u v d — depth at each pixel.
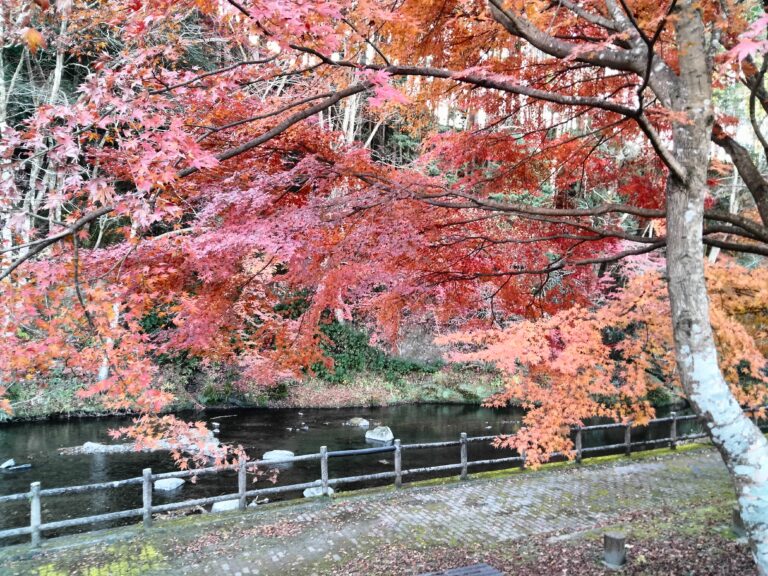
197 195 4.26
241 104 4.10
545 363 4.99
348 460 10.05
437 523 6.00
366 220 4.41
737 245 4.06
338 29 3.25
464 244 5.43
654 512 6.23
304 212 4.00
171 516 7.00
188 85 3.40
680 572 4.31
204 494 8.04
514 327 5.35
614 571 4.47
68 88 12.93
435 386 17.12
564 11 4.55
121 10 4.07
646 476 7.85
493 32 4.54
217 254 4.04
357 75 3.35
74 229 2.50
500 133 5.21
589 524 5.94
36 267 3.03
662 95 3.48
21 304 3.08
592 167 6.13
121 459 9.56
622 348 5.62
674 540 5.11
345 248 4.31
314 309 5.15
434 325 17.81
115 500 7.69
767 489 2.87
